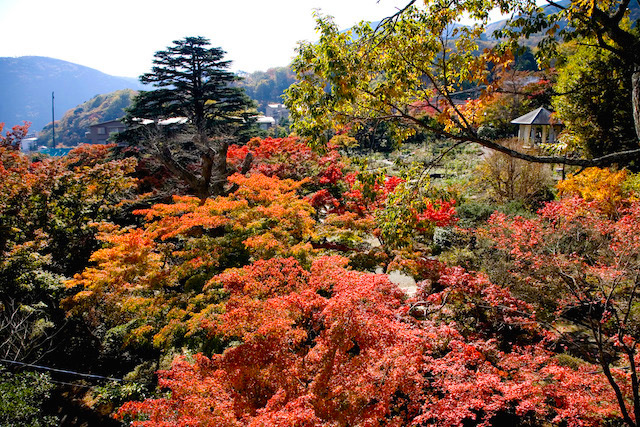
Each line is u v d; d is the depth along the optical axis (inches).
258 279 262.4
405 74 205.6
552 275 298.8
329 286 272.8
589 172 436.5
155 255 366.0
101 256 350.0
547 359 240.8
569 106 523.5
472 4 202.5
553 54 203.2
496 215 373.1
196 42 1087.0
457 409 181.2
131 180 610.2
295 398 168.6
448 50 224.4
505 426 233.0
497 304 278.4
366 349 189.8
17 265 384.5
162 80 1079.6
